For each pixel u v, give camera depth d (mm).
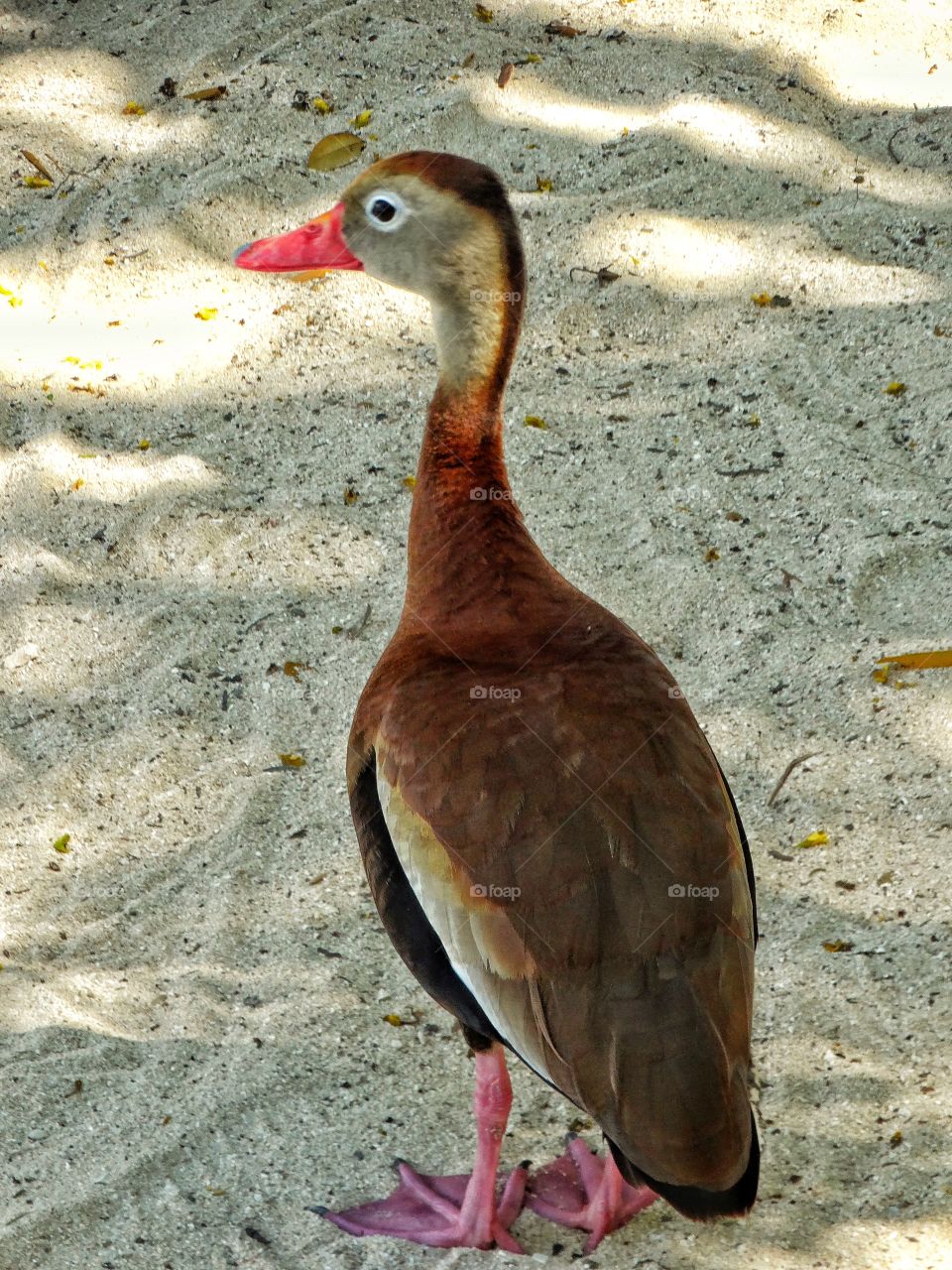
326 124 8859
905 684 5805
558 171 8430
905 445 6844
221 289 8016
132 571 6668
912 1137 4324
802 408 7102
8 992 5086
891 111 8844
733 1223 4168
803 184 8320
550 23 9586
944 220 8031
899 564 6305
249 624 6398
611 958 3631
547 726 3900
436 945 4062
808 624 6125
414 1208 4316
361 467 7066
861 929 5000
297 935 5258
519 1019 3732
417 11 9633
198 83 9242
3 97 9266
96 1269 4215
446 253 4504
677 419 7141
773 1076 4562
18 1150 4574
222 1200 4398
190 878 5504
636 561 6488
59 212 8461
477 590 4371
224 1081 4742
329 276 8055
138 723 6059
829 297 7648
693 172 8344
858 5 9602
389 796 4047
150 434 7293
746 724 5781
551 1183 4395
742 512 6660
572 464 6957
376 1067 4793
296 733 5992
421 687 4086
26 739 6031
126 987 5105
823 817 5414
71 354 7684
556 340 7582
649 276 7797
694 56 9258
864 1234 4082
